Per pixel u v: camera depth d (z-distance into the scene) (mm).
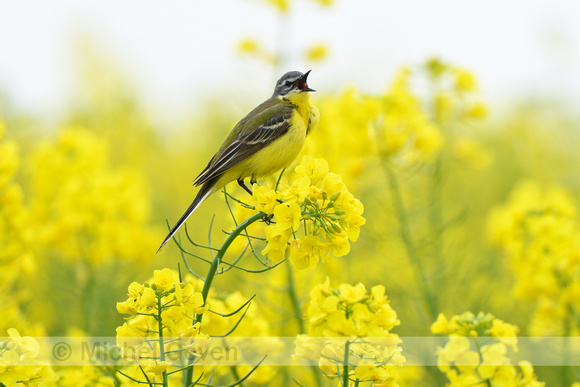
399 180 12719
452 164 15172
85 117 22062
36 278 13953
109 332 12617
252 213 8984
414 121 12539
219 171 9141
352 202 5523
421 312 12055
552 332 10719
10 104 18906
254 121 9469
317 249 5457
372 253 14109
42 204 14578
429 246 12750
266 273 12141
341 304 5117
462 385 6016
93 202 13516
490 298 13188
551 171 24359
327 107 12422
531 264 10891
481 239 18531
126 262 14641
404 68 13523
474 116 13641
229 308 7652
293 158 9672
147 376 5809
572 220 11742
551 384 11367
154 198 21469
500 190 22422
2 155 11023
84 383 7047
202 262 16453
